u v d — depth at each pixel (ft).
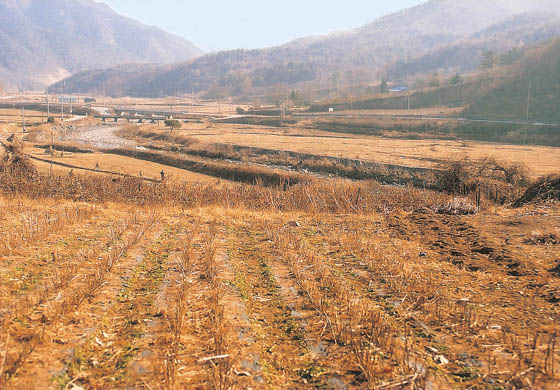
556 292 23.08
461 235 37.27
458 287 24.63
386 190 68.28
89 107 604.49
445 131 331.57
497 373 15.66
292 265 29.30
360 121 378.94
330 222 46.52
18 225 38.37
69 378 14.79
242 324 19.77
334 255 32.48
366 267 29.17
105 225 41.86
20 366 15.01
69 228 39.14
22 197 57.11
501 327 19.29
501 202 66.08
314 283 25.75
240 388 14.69
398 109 479.00
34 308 19.99
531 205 52.01
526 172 77.30
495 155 209.97
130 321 19.76
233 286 25.04
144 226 42.50
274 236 38.68
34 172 66.80
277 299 23.32
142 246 34.78
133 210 51.96
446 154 207.72
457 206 49.96
